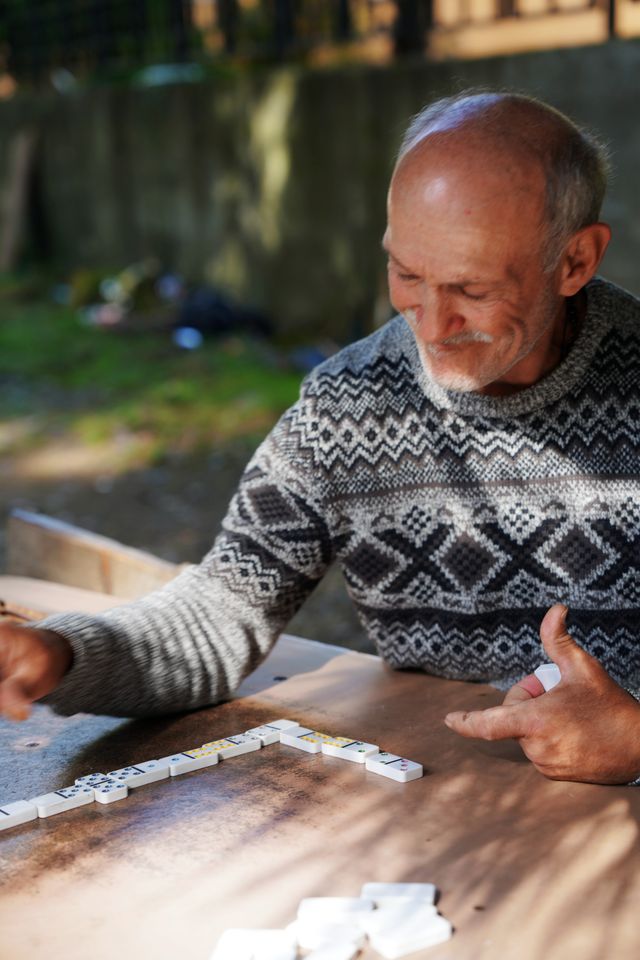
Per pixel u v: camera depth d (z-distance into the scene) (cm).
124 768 146
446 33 693
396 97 706
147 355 776
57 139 988
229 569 167
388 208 144
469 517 166
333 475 169
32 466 595
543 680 146
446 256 137
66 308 912
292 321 805
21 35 1042
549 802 135
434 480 167
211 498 540
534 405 161
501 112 140
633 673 167
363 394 168
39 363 774
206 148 848
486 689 172
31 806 134
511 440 163
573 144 143
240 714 164
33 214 1022
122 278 895
